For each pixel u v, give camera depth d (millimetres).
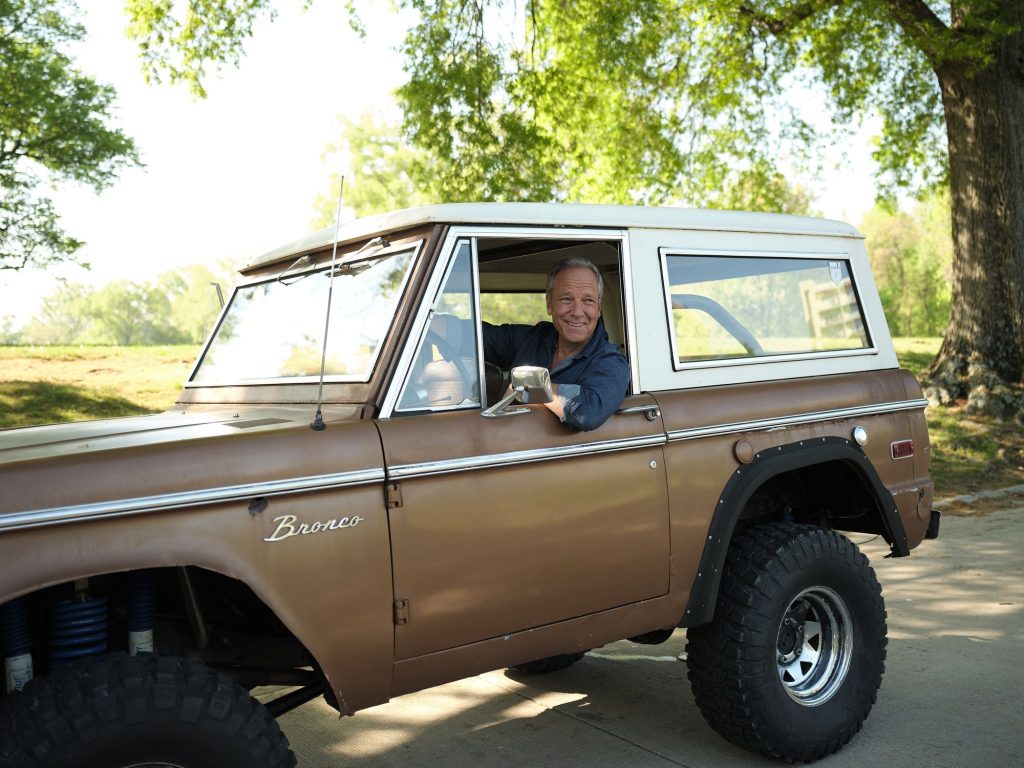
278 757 2305
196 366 3576
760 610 3273
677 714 3914
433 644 2645
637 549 3078
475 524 2705
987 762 3367
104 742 2064
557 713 3941
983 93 12516
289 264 3422
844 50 14062
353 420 2604
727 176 15469
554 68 12406
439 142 11836
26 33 13008
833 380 3758
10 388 12109
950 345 12938
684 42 14312
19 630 2311
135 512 2162
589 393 2906
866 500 3854
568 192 14812
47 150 13445
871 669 3572
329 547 2445
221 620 2881
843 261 4020
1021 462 10250
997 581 5844
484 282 4020
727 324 3518
